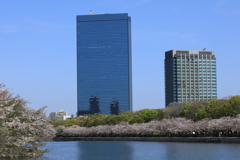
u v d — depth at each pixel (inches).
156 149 6176.2
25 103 4050.2
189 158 4505.4
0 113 3105.3
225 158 4320.9
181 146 6491.1
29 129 4106.8
